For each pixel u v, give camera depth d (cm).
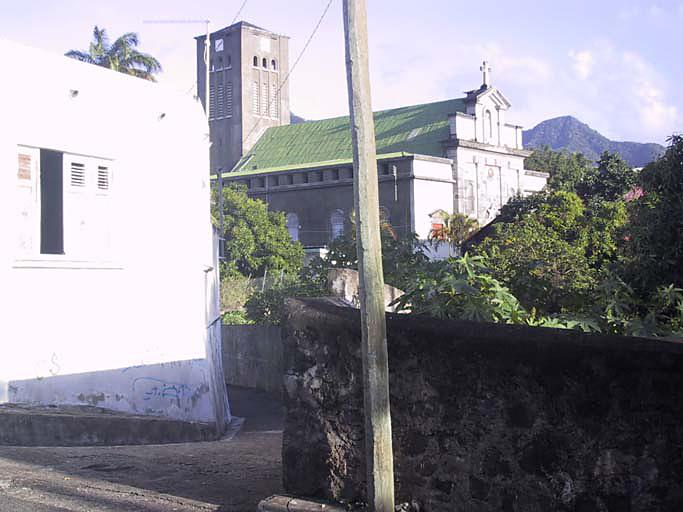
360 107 525
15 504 593
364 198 520
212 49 9238
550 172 7712
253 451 969
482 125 6650
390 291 1019
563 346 464
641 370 442
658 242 1138
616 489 450
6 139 1109
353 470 552
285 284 2795
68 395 1172
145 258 1318
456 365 508
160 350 1327
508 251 1919
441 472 514
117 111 1280
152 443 1121
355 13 530
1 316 1087
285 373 581
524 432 482
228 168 9012
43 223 1259
